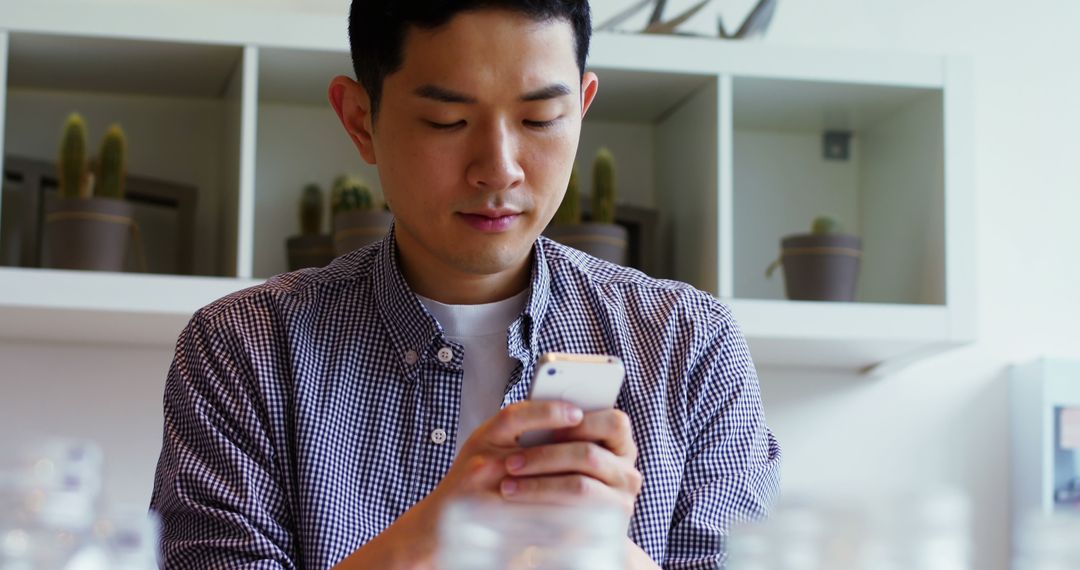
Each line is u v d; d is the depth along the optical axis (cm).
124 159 215
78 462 80
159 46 212
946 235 224
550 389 92
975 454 250
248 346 129
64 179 210
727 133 220
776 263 236
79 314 205
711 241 221
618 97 233
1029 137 258
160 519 128
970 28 257
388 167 120
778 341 221
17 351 227
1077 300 255
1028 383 247
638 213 233
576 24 118
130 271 223
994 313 253
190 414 128
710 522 127
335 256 219
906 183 237
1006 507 250
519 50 112
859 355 236
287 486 126
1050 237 256
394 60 116
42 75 224
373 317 131
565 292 136
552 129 115
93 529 80
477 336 130
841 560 73
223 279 205
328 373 129
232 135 219
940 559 72
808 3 252
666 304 137
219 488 123
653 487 128
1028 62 259
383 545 97
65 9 207
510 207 115
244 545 120
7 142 227
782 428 247
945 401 251
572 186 222
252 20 211
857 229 252
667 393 132
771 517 74
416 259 129
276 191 234
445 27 112
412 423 128
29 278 200
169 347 231
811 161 253
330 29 213
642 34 228
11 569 77
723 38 231
